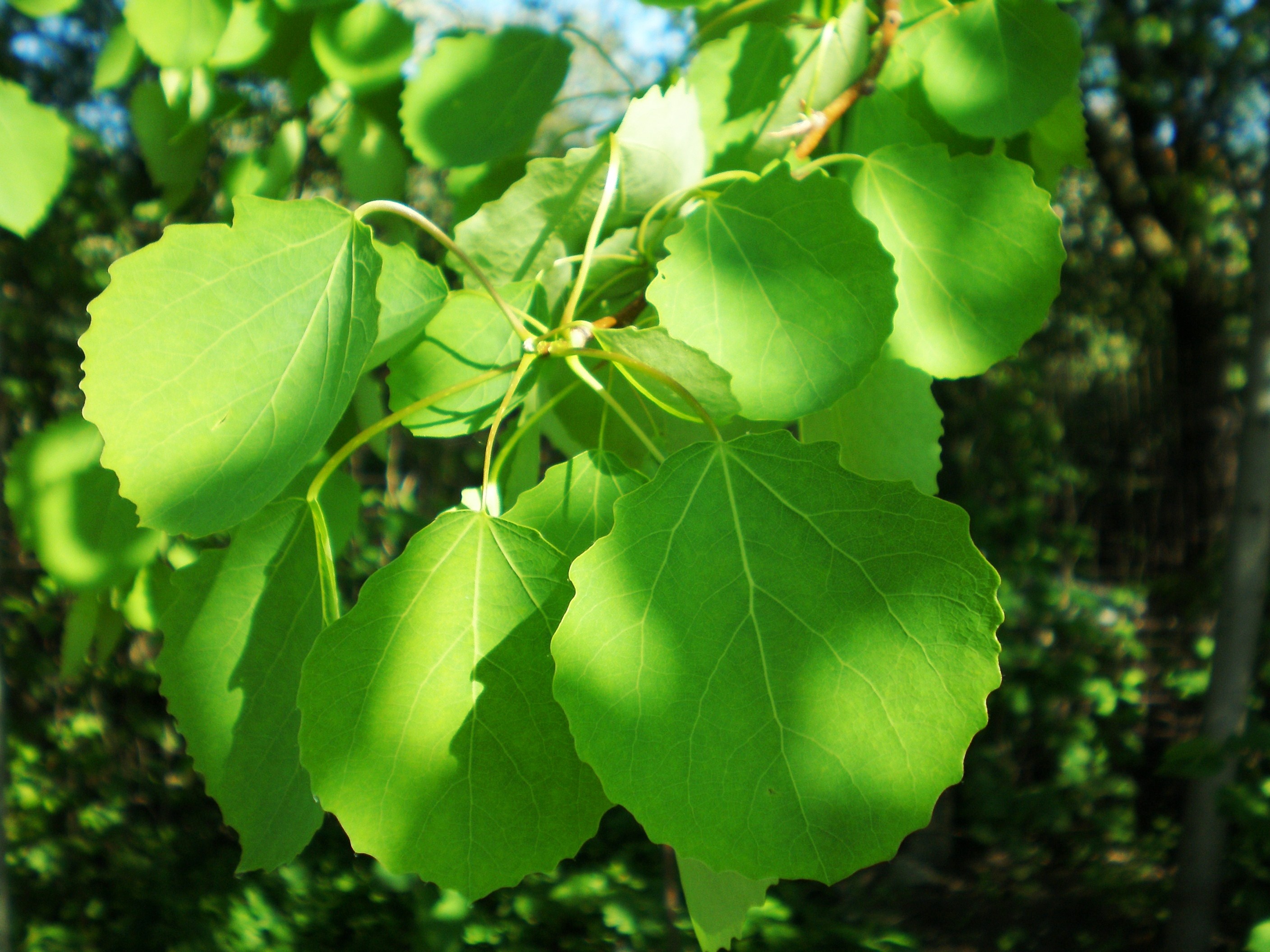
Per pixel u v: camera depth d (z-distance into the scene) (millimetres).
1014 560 1481
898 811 144
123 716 1391
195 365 164
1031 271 203
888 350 204
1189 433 1710
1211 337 1640
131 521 287
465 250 205
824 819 144
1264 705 1353
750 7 240
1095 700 1561
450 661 158
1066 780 1492
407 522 1321
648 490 156
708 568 152
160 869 1283
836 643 148
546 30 255
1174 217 1504
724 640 149
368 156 310
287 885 1223
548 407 186
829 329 173
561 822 156
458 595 159
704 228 180
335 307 170
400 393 202
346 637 156
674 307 177
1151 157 1458
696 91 231
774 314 175
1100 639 1537
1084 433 1808
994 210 205
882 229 208
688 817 145
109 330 161
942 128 247
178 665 180
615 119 260
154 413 161
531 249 208
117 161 1099
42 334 1217
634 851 1256
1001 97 238
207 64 294
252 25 289
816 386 172
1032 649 1493
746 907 176
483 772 156
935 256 206
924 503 151
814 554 152
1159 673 1688
